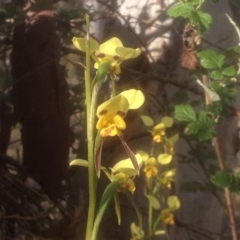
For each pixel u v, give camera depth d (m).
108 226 0.91
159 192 0.79
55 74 0.77
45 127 0.75
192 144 0.96
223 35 0.92
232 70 0.58
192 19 0.55
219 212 1.01
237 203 0.93
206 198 0.99
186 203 0.98
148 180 0.68
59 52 0.78
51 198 0.75
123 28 0.93
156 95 0.88
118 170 0.33
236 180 0.56
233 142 0.92
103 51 0.33
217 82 0.61
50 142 0.75
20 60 0.77
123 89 0.85
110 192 0.33
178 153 0.91
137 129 0.83
